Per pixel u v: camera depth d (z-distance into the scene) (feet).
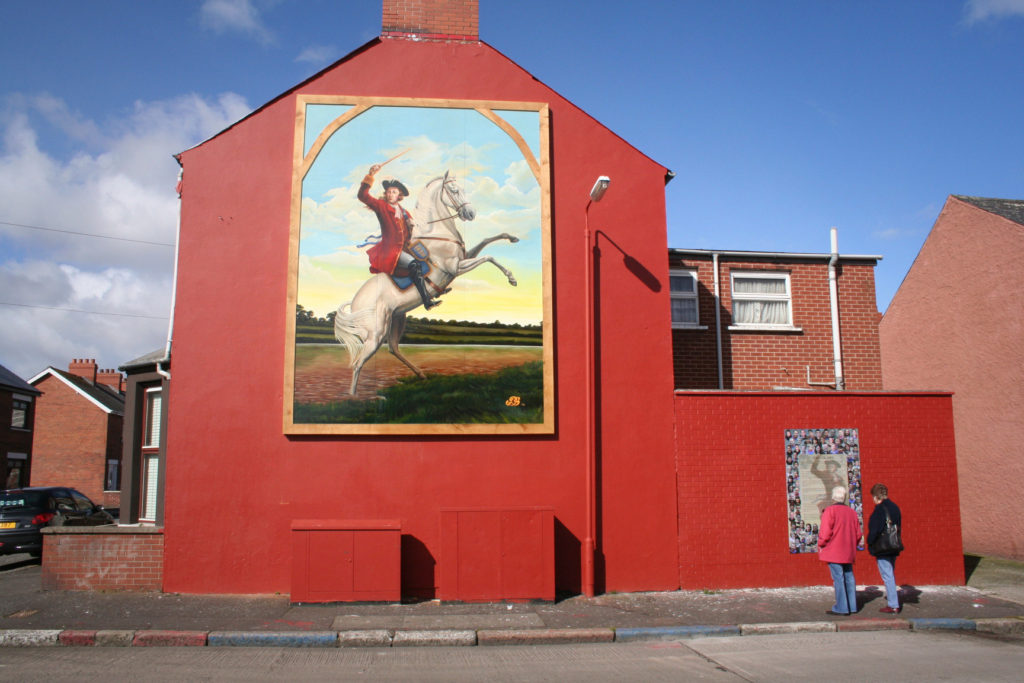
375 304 34.91
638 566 34.88
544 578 32.19
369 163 36.09
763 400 36.91
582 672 22.95
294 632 26.89
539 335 35.60
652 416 36.04
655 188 37.88
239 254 35.17
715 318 46.50
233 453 33.73
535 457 34.86
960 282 51.03
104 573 33.22
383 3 37.78
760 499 36.14
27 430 111.55
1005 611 31.73
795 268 48.08
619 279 36.86
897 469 37.55
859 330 47.98
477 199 36.40
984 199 52.19
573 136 37.76
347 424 33.88
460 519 32.32
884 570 31.91
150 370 37.86
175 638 26.43
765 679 22.08
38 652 25.26
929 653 25.55
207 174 35.65
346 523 31.94
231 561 33.06
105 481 124.88
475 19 38.19
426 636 26.89
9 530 49.42
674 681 21.86
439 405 34.55
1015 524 45.73
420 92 37.09
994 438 47.60
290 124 36.24
